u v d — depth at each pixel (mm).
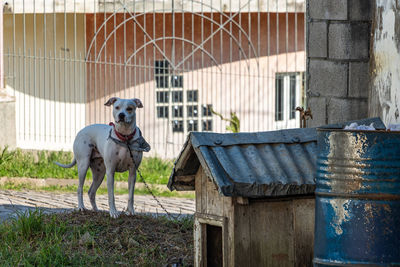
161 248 7262
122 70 18016
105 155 8320
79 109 18062
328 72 8875
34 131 16609
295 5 17766
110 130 8453
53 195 12031
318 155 5289
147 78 18281
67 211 9359
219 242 6305
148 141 18234
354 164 5043
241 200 5605
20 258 6750
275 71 19391
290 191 5629
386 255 5000
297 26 19484
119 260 6891
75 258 6805
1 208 10117
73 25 17828
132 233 7672
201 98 18688
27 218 7977
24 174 13602
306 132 6094
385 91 7586
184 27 18516
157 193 13211
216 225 5934
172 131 18328
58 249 6922
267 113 19344
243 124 19094
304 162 5844
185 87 18516
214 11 17359
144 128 18156
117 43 17938
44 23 16656
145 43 17297
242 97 19094
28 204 10742
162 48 18328
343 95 8711
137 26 18047
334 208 5109
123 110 8078
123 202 11719
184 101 18484
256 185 5523
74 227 7676
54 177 13664
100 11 16453
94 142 8758
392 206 5020
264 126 19328
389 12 7480
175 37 16953
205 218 6031
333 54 8805
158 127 18391
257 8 17719
